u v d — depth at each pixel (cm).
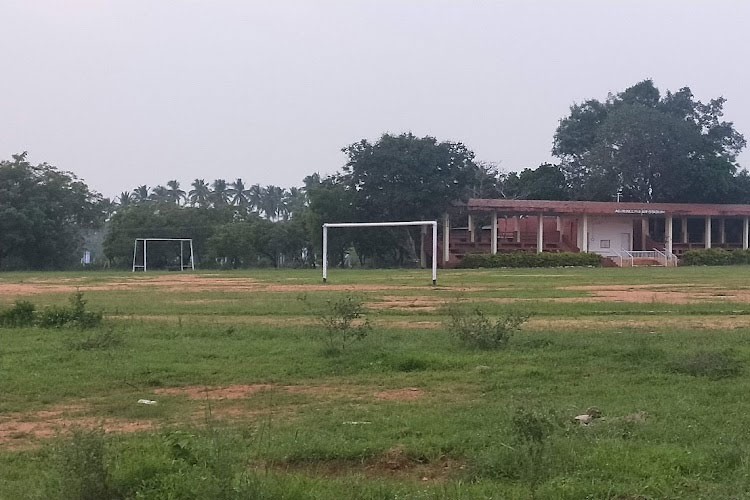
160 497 585
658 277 4428
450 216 7369
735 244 8344
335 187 7356
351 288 3453
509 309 2200
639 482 624
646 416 863
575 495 596
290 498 582
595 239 7762
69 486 578
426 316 2125
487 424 830
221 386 1119
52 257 7881
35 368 1256
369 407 953
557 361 1281
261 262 8444
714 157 8225
